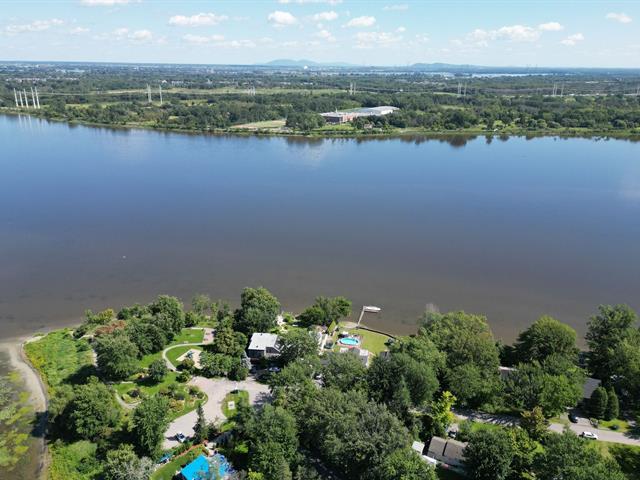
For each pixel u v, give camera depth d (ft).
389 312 467.52
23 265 545.85
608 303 485.15
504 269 556.51
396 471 240.12
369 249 609.01
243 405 302.04
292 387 312.09
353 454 253.24
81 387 314.14
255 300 420.36
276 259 577.84
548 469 249.14
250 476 250.57
